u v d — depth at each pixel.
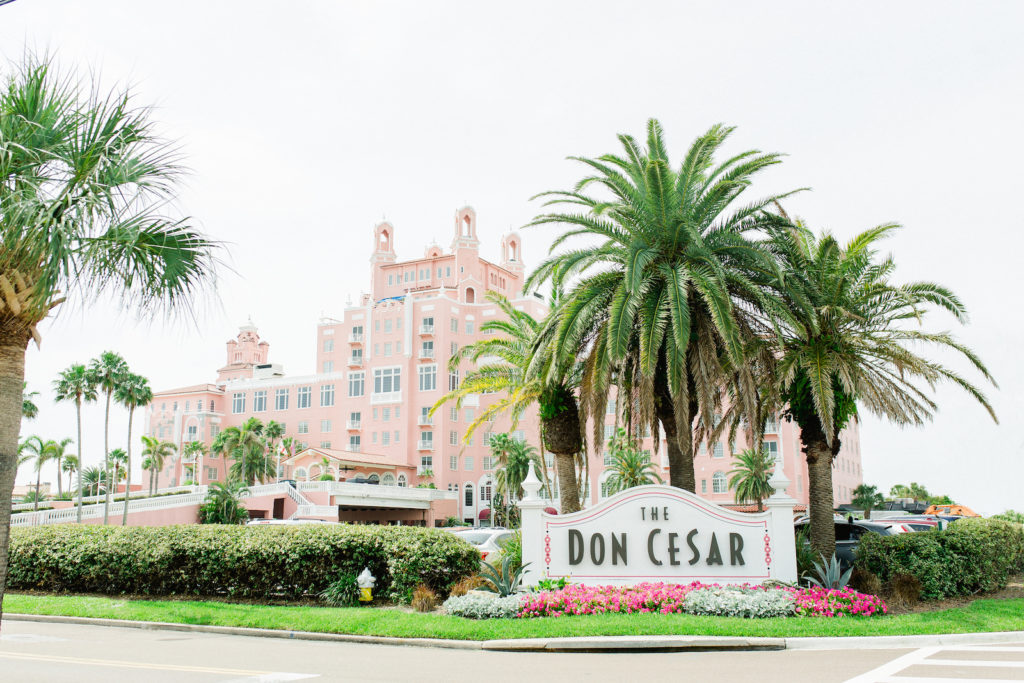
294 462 74.44
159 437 98.31
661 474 67.69
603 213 17.33
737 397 21.48
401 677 9.02
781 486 15.89
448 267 94.31
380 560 16.84
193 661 10.30
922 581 15.52
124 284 8.14
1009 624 12.62
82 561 19.11
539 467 68.50
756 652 11.08
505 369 24.47
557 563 16.31
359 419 85.94
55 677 8.84
